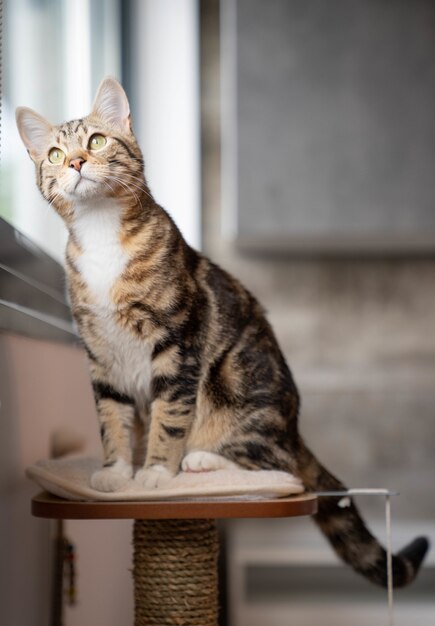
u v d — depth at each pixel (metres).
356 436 3.08
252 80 2.79
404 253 3.20
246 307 1.53
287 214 2.78
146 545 1.35
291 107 2.79
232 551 2.55
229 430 1.44
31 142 1.40
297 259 3.25
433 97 2.79
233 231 2.79
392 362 3.22
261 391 1.47
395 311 3.24
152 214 1.39
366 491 1.42
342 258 3.25
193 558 1.35
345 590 2.79
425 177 2.78
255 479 1.28
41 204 2.20
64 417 1.86
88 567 1.95
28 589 1.52
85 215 1.35
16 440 1.46
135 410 1.46
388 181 2.78
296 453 1.55
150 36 3.00
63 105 2.43
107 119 1.40
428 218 2.77
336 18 2.79
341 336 3.23
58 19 2.38
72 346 1.99
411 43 2.79
